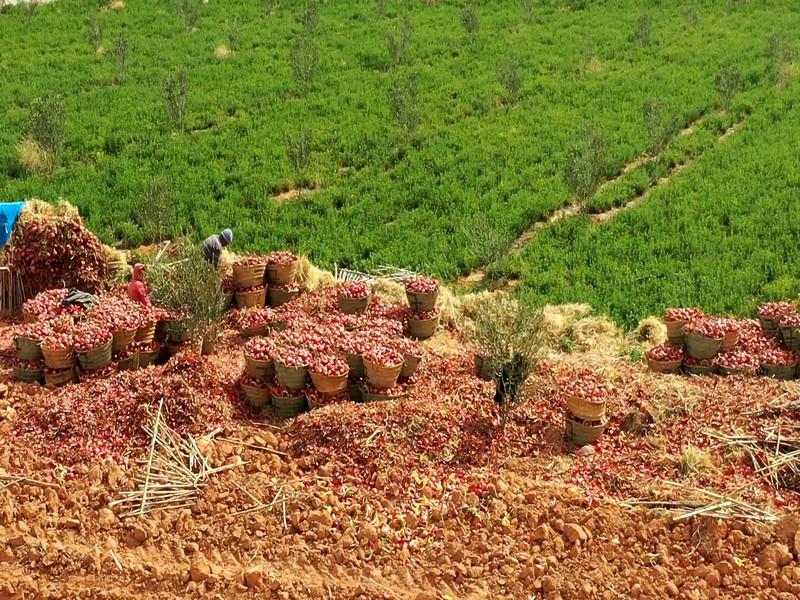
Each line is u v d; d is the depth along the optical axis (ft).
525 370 35.40
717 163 79.20
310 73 102.78
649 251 60.85
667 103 94.79
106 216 68.49
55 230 49.47
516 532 30.14
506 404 35.73
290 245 64.75
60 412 36.42
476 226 60.34
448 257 61.26
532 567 28.53
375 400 37.73
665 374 40.40
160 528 30.60
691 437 35.32
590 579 28.25
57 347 39.45
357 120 92.22
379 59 112.27
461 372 40.65
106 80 106.63
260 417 37.73
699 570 28.35
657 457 33.96
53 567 29.19
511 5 138.31
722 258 59.41
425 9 137.49
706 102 94.94
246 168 79.46
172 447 34.58
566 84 103.04
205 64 113.09
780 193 70.69
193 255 44.78
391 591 28.07
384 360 37.55
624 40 120.26
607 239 63.72
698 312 43.14
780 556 28.37
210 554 29.78
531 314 37.47
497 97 99.30
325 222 68.33
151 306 45.09
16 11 135.44
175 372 38.29
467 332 44.86
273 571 28.84
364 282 52.37
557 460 34.12
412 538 30.25
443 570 28.71
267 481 32.63
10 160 80.12
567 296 53.83
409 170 79.00
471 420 35.96
